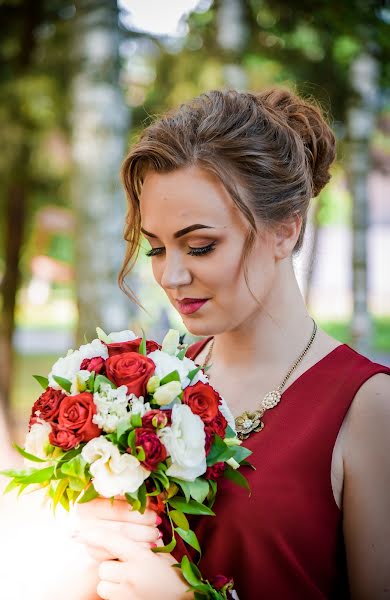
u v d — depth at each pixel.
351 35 6.35
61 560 1.71
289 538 1.65
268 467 1.69
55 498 1.54
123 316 5.57
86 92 5.48
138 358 1.58
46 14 7.38
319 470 1.68
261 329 1.84
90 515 1.58
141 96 7.24
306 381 1.77
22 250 8.45
